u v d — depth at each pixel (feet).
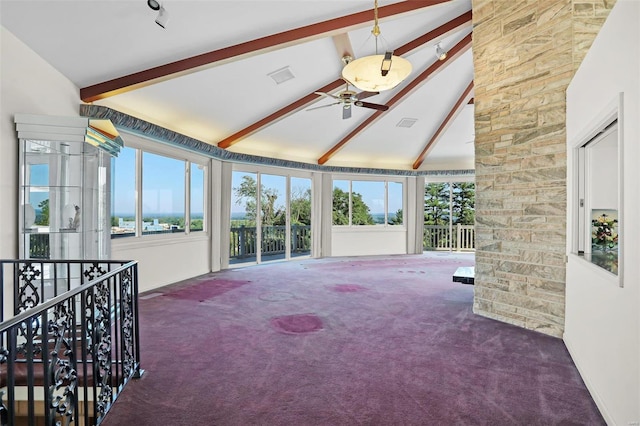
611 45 6.49
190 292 16.80
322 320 12.43
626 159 5.81
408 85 19.99
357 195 31.14
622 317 5.93
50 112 11.59
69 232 10.98
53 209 10.75
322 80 18.31
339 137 26.20
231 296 15.98
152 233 18.28
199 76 15.64
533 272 11.46
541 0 11.19
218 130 20.58
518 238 11.90
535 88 11.40
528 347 10.00
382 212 31.89
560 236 10.78
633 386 5.49
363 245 30.94
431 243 34.65
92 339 6.32
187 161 20.47
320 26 12.98
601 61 7.08
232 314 13.19
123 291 7.58
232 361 9.05
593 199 9.30
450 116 24.38
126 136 16.55
